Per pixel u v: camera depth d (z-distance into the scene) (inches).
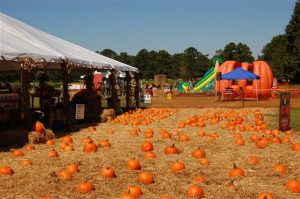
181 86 2006.6
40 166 299.4
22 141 403.9
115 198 225.6
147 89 1558.8
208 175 274.8
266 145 392.5
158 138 448.8
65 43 713.0
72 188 242.4
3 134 398.3
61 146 382.6
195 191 226.7
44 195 227.5
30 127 431.2
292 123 613.6
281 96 525.0
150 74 4963.1
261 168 295.9
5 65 750.5
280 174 279.4
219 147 386.9
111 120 645.9
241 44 3959.2
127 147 386.3
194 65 4382.4
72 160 319.9
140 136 467.8
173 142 418.6
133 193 226.4
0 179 263.3
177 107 974.4
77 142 424.8
